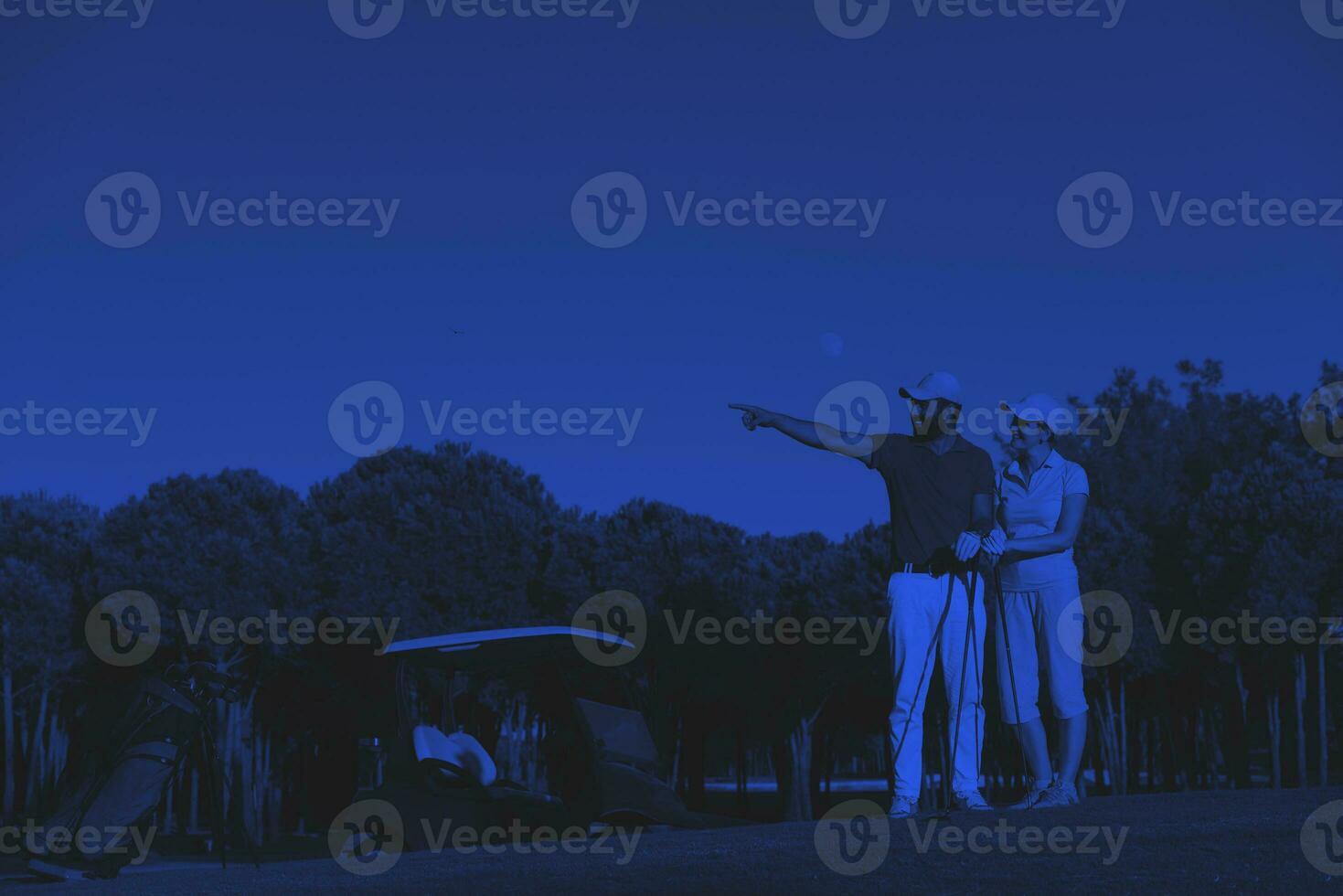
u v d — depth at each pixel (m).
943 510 6.96
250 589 43.47
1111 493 52.03
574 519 52.22
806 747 48.25
